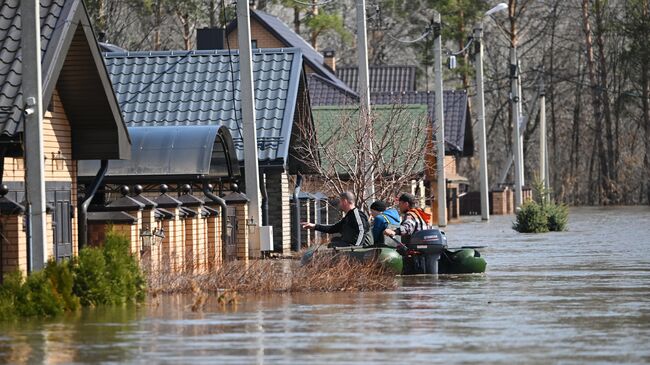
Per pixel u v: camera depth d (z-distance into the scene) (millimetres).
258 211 90688
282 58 107688
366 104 103812
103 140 70812
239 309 55531
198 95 107062
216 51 110125
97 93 69250
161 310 55031
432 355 41188
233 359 40531
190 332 47250
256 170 90438
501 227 164750
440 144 157875
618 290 65312
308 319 51500
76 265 57594
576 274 77188
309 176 115875
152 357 41094
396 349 42625
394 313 53781
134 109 106562
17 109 61406
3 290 53000
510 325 49250
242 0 88938
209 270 69688
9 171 65688
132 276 58625
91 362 40219
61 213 69438
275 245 104875
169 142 86625
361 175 99562
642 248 108625
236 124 104625
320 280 65250
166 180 86562
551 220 149000
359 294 63250
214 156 90125
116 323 50219
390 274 70812
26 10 57375
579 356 40875
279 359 40469
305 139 109812
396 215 76625
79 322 50594
